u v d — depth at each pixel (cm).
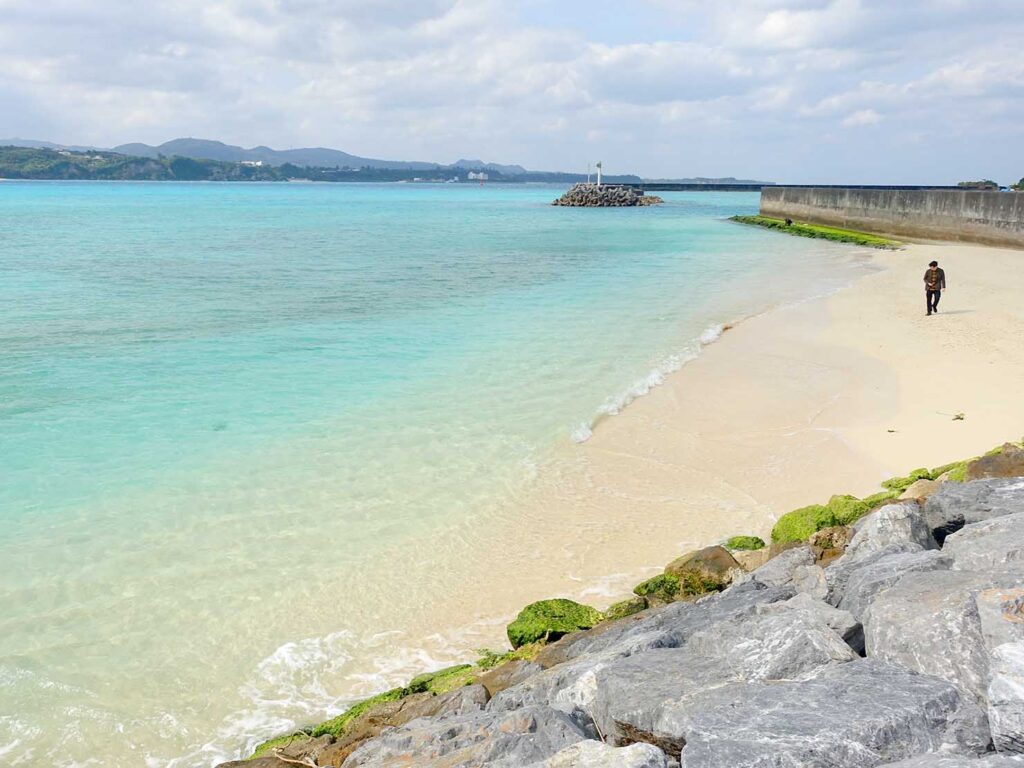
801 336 2667
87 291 3575
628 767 469
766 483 1492
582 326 2884
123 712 892
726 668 594
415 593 1134
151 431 1731
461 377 2183
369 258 5150
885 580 713
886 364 2253
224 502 1398
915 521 958
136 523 1315
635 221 9694
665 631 766
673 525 1334
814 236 6988
